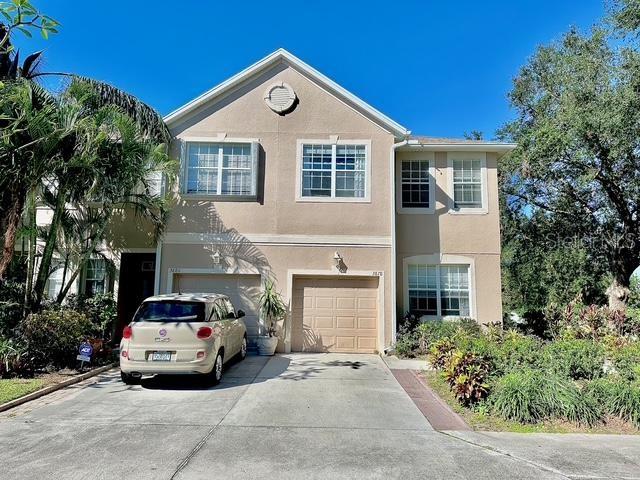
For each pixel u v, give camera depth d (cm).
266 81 1384
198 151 1365
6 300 1066
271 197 1336
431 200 1422
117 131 1113
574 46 1895
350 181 1352
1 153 949
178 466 490
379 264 1315
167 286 1295
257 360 1155
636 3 1503
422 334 1241
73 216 1266
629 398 674
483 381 746
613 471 495
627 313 1454
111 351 1114
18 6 486
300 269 1311
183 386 872
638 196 1742
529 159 1722
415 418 684
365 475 473
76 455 520
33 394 773
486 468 498
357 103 1367
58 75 1152
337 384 901
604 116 1506
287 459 514
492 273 1391
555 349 925
